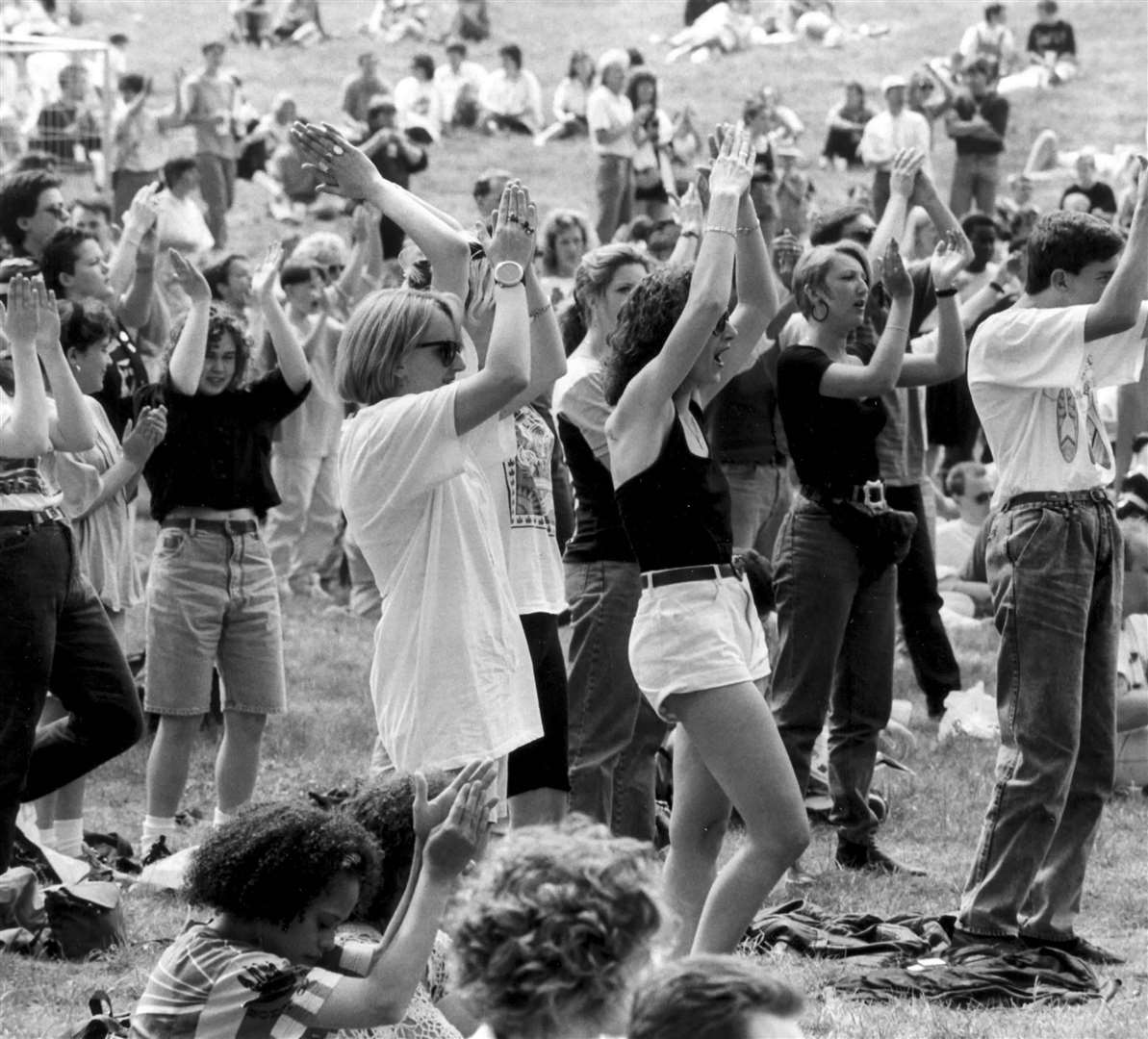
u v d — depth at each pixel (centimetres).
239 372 1204
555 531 1066
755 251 986
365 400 803
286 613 1927
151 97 4531
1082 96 4850
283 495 1970
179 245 2559
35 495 1030
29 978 955
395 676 795
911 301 1103
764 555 1605
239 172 3722
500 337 770
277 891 645
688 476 833
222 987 639
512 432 930
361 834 665
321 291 1936
